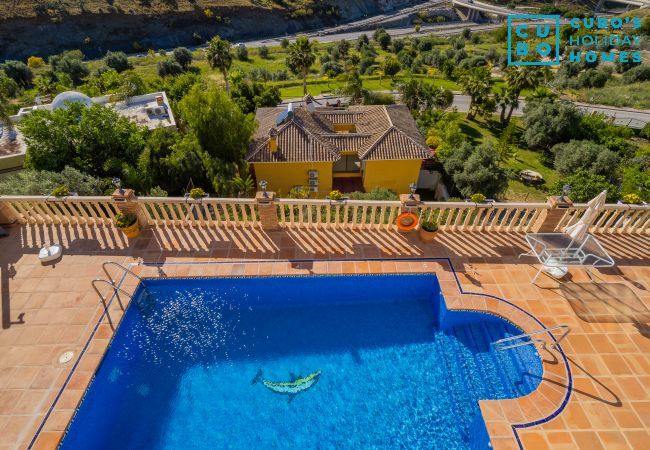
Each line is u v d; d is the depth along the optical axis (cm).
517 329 860
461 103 5553
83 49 8212
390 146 2611
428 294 1015
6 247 1045
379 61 7731
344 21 11794
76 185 1445
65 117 1897
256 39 9981
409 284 1000
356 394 786
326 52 8344
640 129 4697
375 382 807
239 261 1016
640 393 724
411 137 2681
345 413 755
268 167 2580
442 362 846
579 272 990
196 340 877
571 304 902
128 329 878
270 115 3095
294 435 721
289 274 977
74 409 695
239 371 820
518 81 4528
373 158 2558
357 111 3189
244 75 6562
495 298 917
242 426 732
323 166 2600
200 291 980
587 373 759
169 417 742
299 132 2634
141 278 968
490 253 1049
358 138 2742
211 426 731
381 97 4834
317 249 1057
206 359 841
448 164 3106
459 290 939
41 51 7812
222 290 985
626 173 3275
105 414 736
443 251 1055
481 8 12081
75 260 1010
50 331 832
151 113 2856
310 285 990
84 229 1109
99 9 8494
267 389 789
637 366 771
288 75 6819
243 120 2391
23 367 761
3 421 677
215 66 4894
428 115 4341
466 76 5044
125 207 1065
